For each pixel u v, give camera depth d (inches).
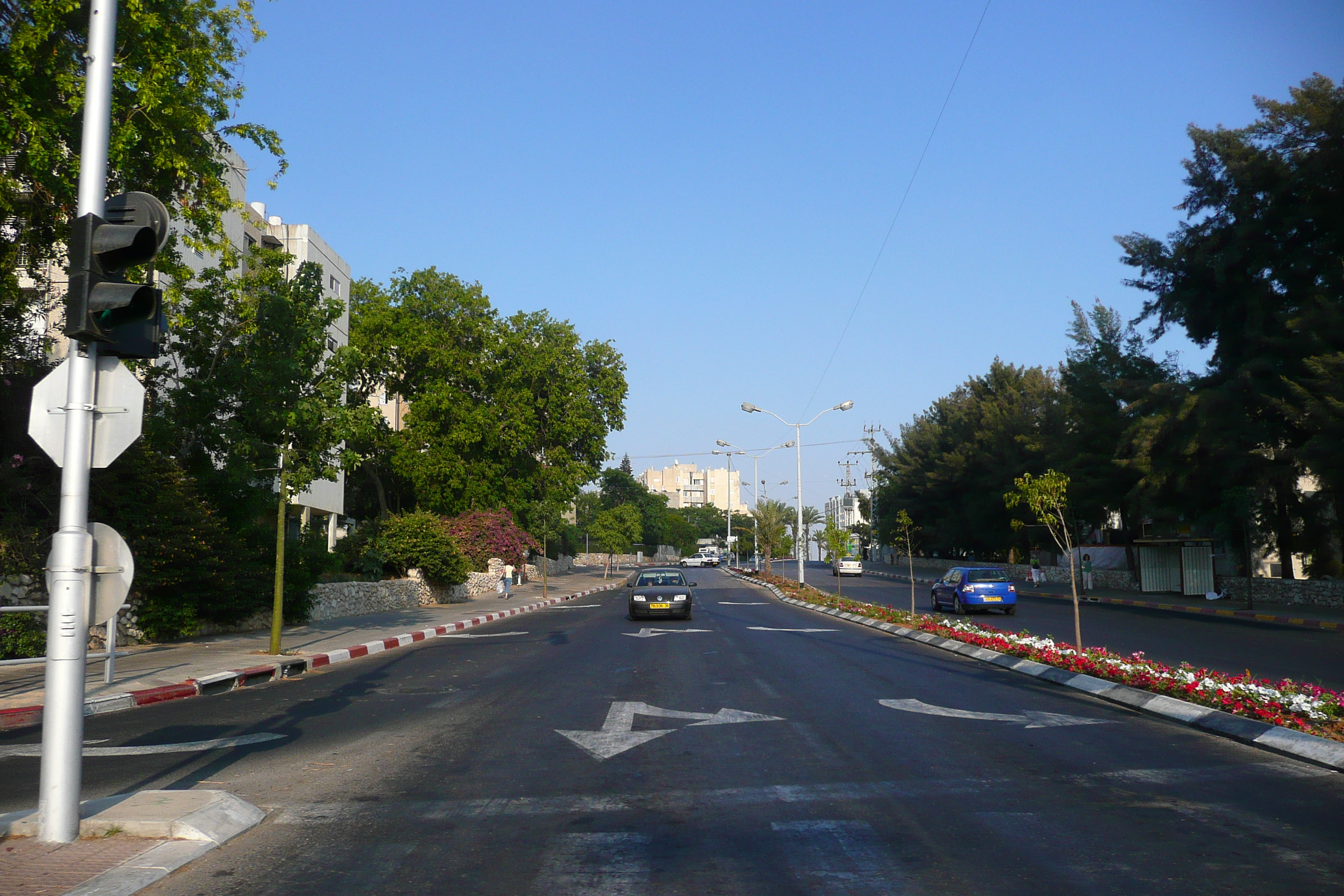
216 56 657.0
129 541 656.4
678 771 280.8
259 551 806.5
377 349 1915.6
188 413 694.5
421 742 331.0
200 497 735.7
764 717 375.2
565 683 489.1
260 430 649.6
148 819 214.4
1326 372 976.9
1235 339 1253.7
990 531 2402.8
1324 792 251.9
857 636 780.6
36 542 589.0
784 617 1044.5
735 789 258.5
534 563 2628.0
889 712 388.8
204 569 705.0
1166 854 198.2
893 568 3137.3
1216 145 1192.8
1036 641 595.8
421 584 1301.7
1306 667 563.2
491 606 1301.7
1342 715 342.3
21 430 629.6
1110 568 1790.1
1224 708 364.8
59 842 206.5
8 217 581.0
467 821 228.8
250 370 660.1
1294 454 1075.9
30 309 649.6
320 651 651.5
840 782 265.1
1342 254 1109.7
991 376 2501.2
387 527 1321.4
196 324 685.3
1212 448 1171.3
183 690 474.0
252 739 343.9
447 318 2017.7
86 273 212.8
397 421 2262.6
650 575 1039.6
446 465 1860.2
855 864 192.9
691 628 880.9
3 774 290.2
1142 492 1326.3
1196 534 1521.9
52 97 555.5
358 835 217.9
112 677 474.0
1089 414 1622.8
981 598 1095.6
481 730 354.0
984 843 207.3
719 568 3762.3
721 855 199.8
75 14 533.0
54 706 209.6
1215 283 1242.6
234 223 1195.3
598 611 1249.4
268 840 214.8
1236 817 226.7
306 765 295.3
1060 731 343.9
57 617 211.5
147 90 564.7
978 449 2353.6
